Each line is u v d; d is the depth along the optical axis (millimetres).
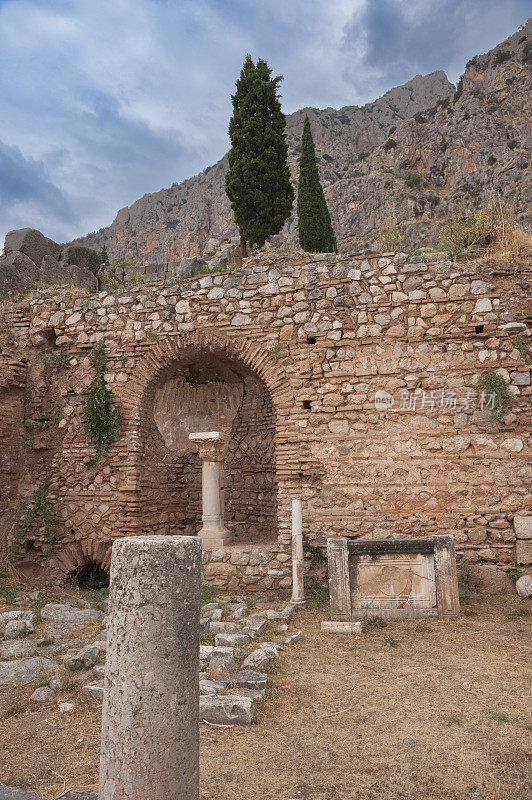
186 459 11445
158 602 2357
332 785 2994
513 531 8047
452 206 69062
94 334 10633
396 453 8617
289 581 8625
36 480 10727
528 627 6277
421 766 3168
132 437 10070
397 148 84250
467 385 8523
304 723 3854
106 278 16422
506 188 64438
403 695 4312
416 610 6785
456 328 8656
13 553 10352
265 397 12023
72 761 3408
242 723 3846
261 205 19922
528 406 8273
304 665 5121
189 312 10031
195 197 132625
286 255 10078
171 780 2211
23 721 4070
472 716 3852
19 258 13484
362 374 8914
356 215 80000
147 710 2242
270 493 11664
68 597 8953
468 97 79188
